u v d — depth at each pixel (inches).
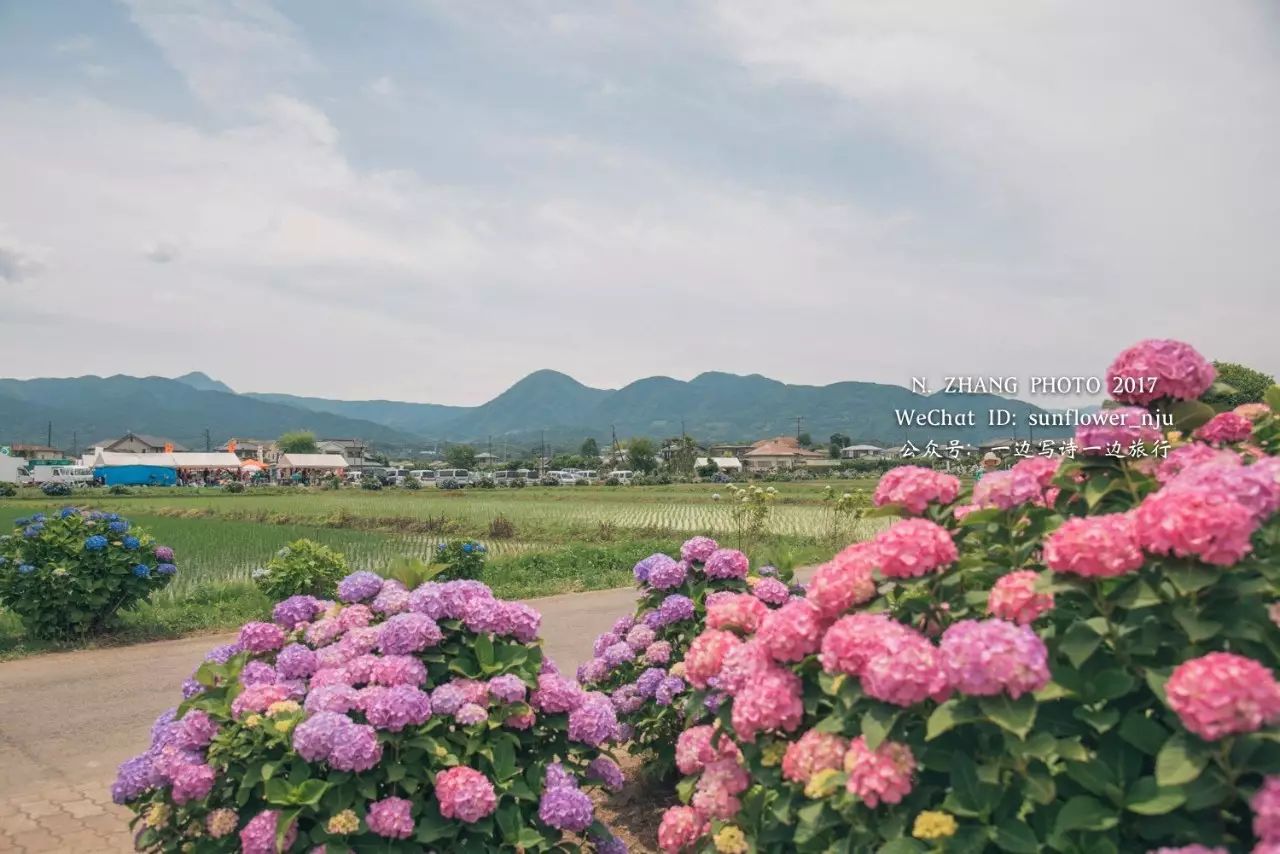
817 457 5088.6
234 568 802.8
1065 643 95.7
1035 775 92.4
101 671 422.3
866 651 102.3
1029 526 122.5
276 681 167.6
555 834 157.1
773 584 214.1
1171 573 90.0
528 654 171.6
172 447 6161.4
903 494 122.6
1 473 3612.2
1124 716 95.3
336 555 545.0
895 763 98.1
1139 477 116.3
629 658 229.6
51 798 259.6
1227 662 81.6
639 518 1450.5
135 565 494.6
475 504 2078.0
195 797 147.0
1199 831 85.4
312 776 144.9
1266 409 146.1
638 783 246.2
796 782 114.3
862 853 101.5
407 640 161.0
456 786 142.5
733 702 131.5
